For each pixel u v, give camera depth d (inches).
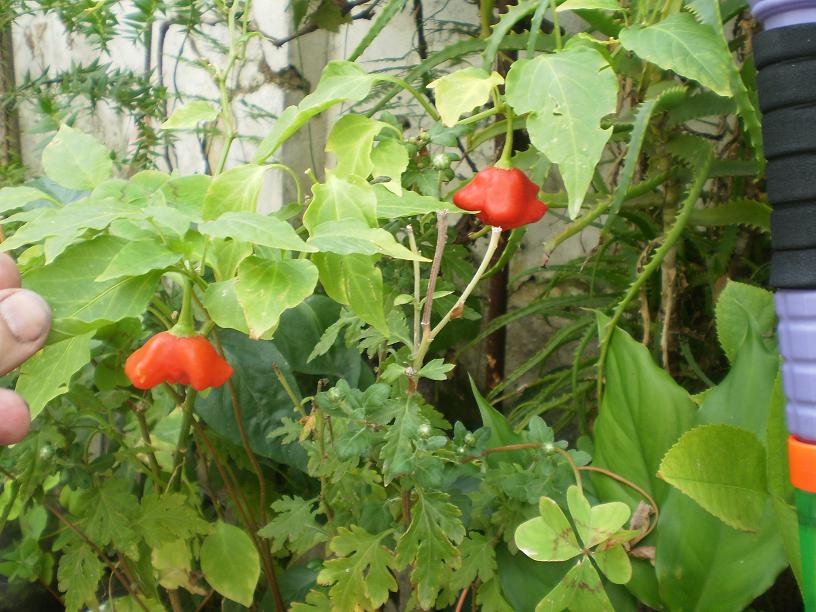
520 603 30.0
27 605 52.3
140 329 33.6
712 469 26.5
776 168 18.9
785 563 26.4
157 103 53.1
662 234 37.8
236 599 38.3
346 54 63.7
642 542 30.1
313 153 64.7
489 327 47.6
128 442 47.8
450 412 58.1
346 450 26.7
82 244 23.6
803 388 19.2
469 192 25.4
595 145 23.3
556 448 29.3
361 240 22.0
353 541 29.5
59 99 63.1
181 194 28.1
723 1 33.4
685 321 47.0
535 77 24.3
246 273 22.1
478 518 31.5
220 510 42.2
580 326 44.5
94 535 36.5
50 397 23.3
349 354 44.5
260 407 40.9
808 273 18.6
